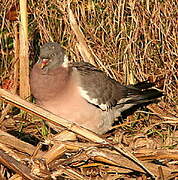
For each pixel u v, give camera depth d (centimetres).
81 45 1131
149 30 1145
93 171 905
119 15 1139
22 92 1127
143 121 1108
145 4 1144
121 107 1103
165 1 1137
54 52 961
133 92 1104
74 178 846
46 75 953
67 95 966
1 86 1155
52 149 830
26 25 1109
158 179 856
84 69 1026
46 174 811
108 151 856
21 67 1120
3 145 832
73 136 853
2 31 1170
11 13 1145
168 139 1019
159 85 1158
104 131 1070
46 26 1156
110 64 1159
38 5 1146
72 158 839
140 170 854
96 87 1007
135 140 1006
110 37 1155
